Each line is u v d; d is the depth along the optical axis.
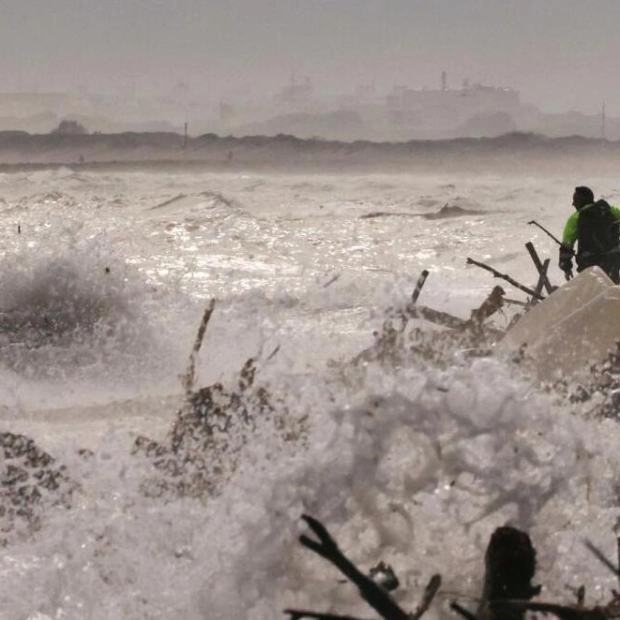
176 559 13.62
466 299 45.91
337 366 20.06
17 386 28.92
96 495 16.02
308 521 10.77
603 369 21.31
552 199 119.75
